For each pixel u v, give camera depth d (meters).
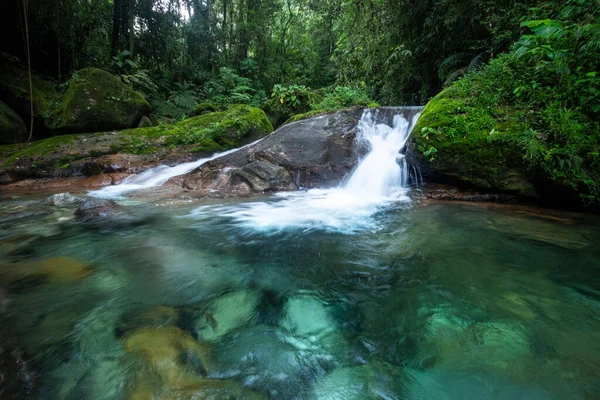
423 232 3.72
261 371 1.60
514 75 5.10
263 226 4.11
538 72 4.84
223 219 4.41
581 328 1.89
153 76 14.20
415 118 7.09
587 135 4.10
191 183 6.45
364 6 10.50
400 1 9.16
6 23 9.89
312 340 1.86
